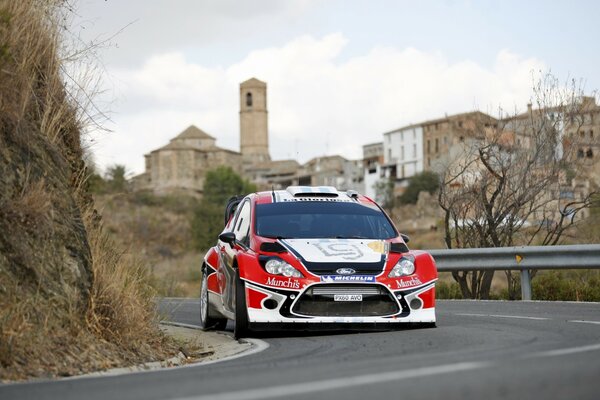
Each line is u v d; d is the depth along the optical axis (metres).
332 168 179.25
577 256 16.72
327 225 12.18
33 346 7.94
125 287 10.27
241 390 5.77
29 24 10.43
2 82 9.62
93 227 10.95
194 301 21.28
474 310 15.12
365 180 161.38
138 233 109.69
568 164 21.06
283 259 11.21
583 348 7.79
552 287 19.03
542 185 20.23
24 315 8.21
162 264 58.00
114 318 9.43
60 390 6.45
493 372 6.18
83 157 11.56
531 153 20.83
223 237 12.23
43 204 9.15
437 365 6.68
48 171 9.94
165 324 14.53
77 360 8.24
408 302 11.11
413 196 135.00
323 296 10.98
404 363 6.96
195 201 152.75
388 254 11.49
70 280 9.12
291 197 12.88
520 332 9.99
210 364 8.30
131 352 9.27
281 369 7.01
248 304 11.12
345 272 11.05
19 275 8.59
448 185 21.06
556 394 5.36
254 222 12.27
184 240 116.31
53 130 10.70
